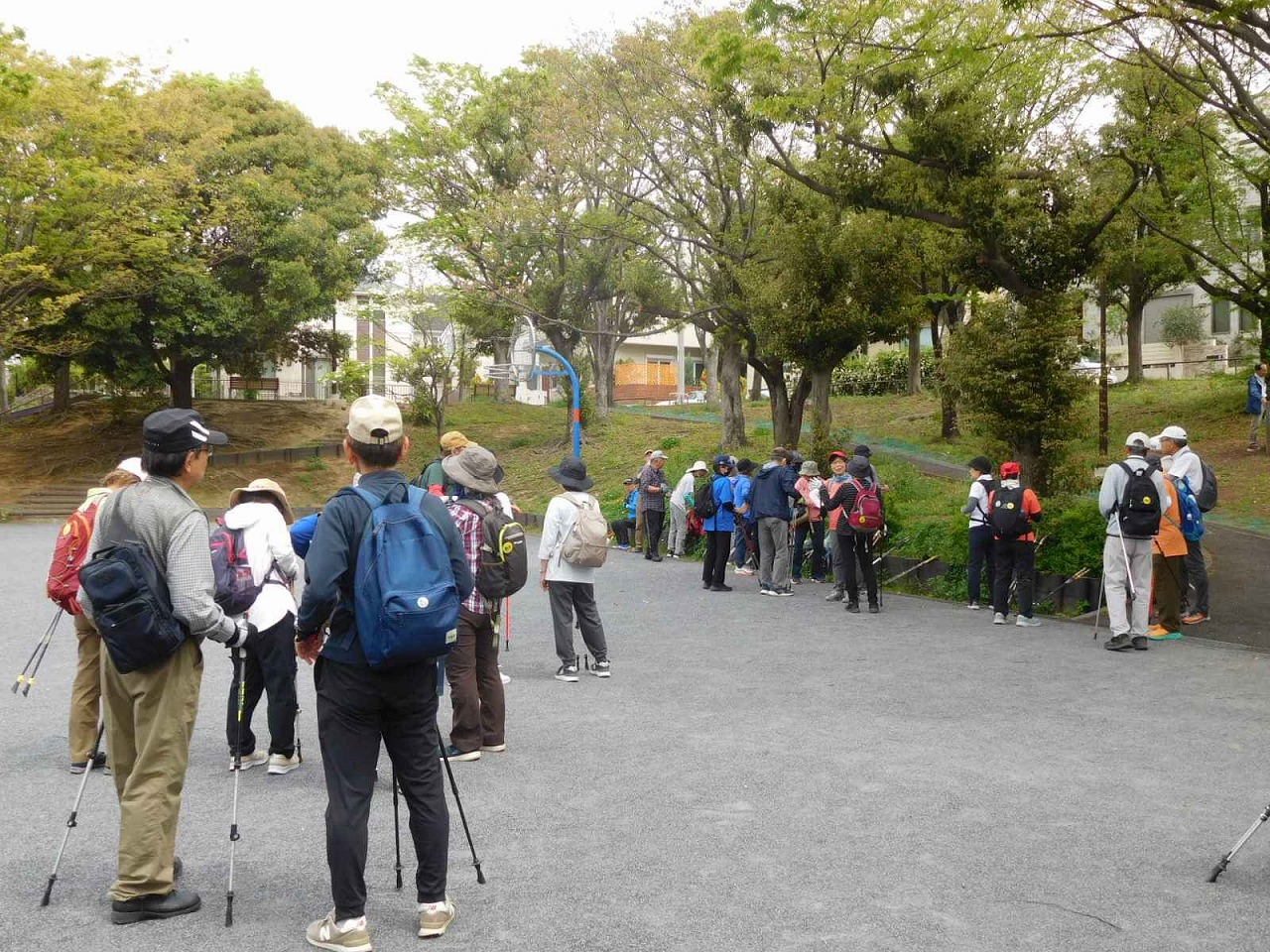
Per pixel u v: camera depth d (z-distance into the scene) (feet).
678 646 32.22
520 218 83.87
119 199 84.38
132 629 12.03
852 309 60.59
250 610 18.47
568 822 15.92
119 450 109.81
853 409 111.45
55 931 12.15
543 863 14.23
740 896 13.03
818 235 60.03
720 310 72.49
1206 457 67.72
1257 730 21.50
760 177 63.72
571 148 73.31
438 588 11.35
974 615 37.99
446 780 18.21
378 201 116.57
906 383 125.80
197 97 105.70
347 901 11.48
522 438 111.65
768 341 64.13
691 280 75.46
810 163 52.65
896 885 13.39
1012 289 45.78
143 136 89.51
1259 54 46.14
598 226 78.54
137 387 105.09
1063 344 43.42
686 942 11.75
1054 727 21.81
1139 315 98.78
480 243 97.40
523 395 170.40
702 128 67.92
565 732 21.70
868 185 45.34
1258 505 54.70
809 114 46.24
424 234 103.24
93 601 12.09
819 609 39.78
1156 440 33.24
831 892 13.17
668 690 25.84
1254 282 65.67
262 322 107.45
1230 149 67.26
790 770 18.70
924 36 40.06
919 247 59.93
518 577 19.92
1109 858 14.34
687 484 58.95
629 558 60.18
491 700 20.13
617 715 23.21
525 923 12.27
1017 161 46.98
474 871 13.93
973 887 13.33
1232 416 77.66
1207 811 16.34
